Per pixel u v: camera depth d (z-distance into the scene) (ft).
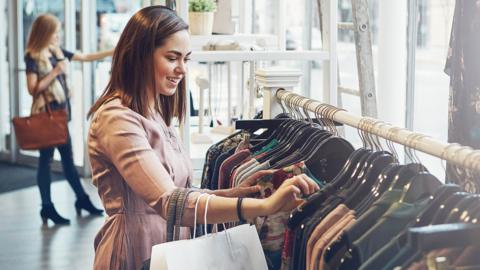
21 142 19.80
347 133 16.49
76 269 16.76
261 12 20.49
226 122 16.71
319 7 11.85
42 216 20.26
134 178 7.03
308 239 6.07
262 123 8.64
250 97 12.21
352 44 17.30
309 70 20.56
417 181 5.61
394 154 6.80
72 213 21.42
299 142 7.80
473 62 8.30
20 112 28.12
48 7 26.58
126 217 7.55
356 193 6.14
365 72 10.93
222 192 7.14
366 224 5.63
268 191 7.20
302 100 8.45
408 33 14.29
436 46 13.89
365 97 10.98
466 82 8.36
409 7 14.21
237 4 17.03
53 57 20.01
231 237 6.53
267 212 6.39
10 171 26.84
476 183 5.80
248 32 17.46
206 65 18.24
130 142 7.14
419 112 14.39
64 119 20.13
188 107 11.11
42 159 20.18
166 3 13.69
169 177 7.10
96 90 26.14
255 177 7.22
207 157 9.02
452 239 4.63
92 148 7.48
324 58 11.58
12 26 27.63
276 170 7.18
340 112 7.39
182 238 8.13
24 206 22.17
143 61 7.45
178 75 7.62
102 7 25.91
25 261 17.30
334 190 6.31
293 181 6.34
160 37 7.44
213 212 6.58
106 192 7.57
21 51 27.81
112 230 7.57
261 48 12.32
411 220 5.50
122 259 7.54
